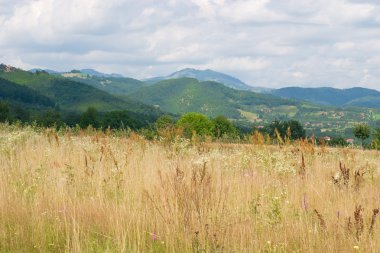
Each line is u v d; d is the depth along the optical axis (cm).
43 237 642
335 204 816
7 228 686
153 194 816
